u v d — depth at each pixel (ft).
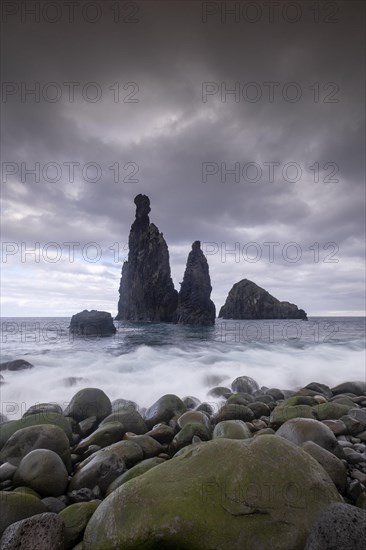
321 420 25.94
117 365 48.80
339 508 10.39
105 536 11.37
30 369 44.78
